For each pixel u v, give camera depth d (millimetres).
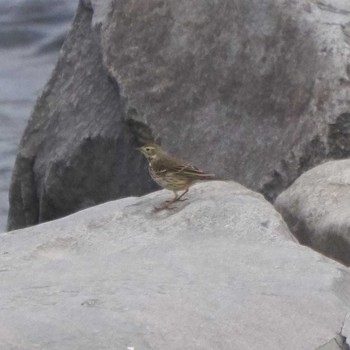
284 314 11977
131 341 11312
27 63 40875
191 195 15625
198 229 14445
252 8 20578
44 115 23391
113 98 22109
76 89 22875
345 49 19609
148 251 13914
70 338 11312
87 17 23062
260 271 13016
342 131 19203
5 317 11734
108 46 21734
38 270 13430
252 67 20391
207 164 20266
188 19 21234
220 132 20422
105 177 22188
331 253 15609
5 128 35344
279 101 19938
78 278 12969
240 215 14570
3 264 13859
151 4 21594
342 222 15453
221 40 20812
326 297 12344
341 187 16484
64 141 22734
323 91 19406
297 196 16719
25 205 24031
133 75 21375
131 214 15117
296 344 11523
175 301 12125
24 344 11188
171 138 20797
